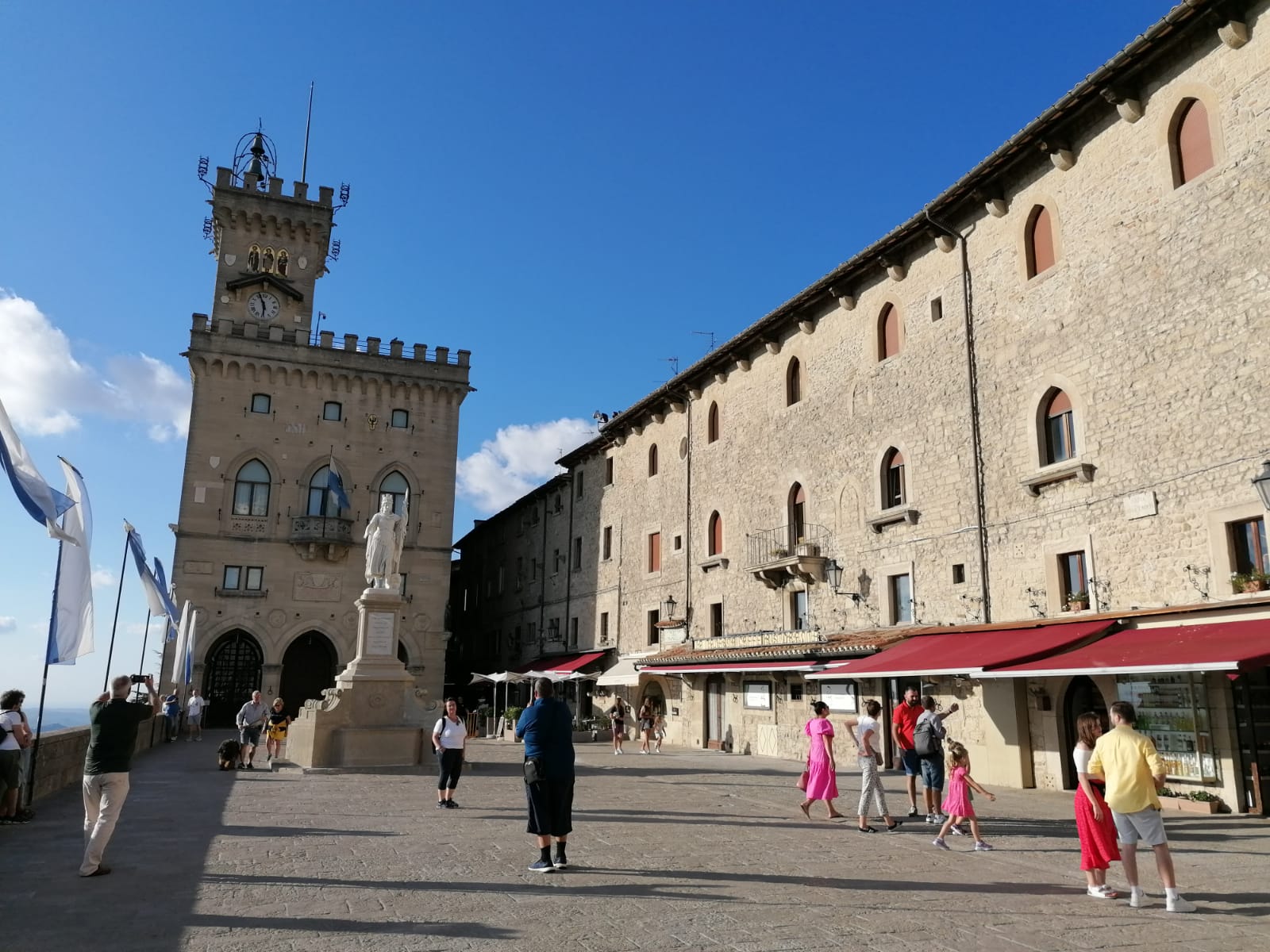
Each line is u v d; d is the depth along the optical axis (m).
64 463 15.55
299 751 22.25
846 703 26.16
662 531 39.50
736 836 12.76
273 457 44.56
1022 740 20.00
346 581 44.62
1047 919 8.17
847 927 7.80
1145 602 17.91
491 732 41.62
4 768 12.62
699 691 34.59
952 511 23.31
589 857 10.85
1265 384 15.95
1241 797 15.31
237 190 48.50
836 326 29.11
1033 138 21.00
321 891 8.86
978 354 23.06
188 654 36.25
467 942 7.13
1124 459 18.66
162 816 13.88
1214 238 17.16
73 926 7.52
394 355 47.38
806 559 28.17
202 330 44.31
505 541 59.81
